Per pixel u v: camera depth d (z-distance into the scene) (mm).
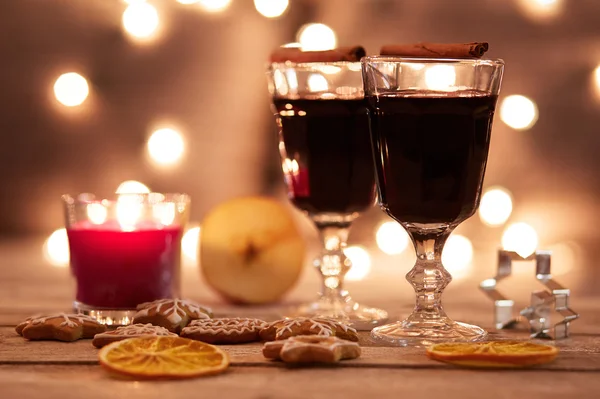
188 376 711
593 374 726
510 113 1589
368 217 1723
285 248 1001
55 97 1787
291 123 882
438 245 813
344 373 724
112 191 1796
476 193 790
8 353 772
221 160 1787
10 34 1775
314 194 885
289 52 886
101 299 872
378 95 782
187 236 1443
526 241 1539
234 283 994
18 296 1016
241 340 802
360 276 1199
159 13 1761
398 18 1714
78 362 751
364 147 882
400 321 846
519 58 1701
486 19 1698
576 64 1692
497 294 877
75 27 1772
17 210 1811
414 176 775
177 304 834
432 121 768
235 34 1764
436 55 802
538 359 734
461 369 734
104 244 871
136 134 1788
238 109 1778
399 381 708
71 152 1796
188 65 1774
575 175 1710
